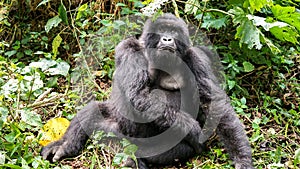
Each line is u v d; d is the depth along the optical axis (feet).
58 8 23.90
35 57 25.14
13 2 25.89
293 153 19.42
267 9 23.39
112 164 17.52
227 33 23.98
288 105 22.30
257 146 19.51
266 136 20.17
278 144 19.83
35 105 20.99
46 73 21.76
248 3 21.98
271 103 22.06
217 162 18.81
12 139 17.74
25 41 25.29
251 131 20.48
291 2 23.57
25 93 20.62
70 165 18.99
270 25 20.45
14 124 18.56
